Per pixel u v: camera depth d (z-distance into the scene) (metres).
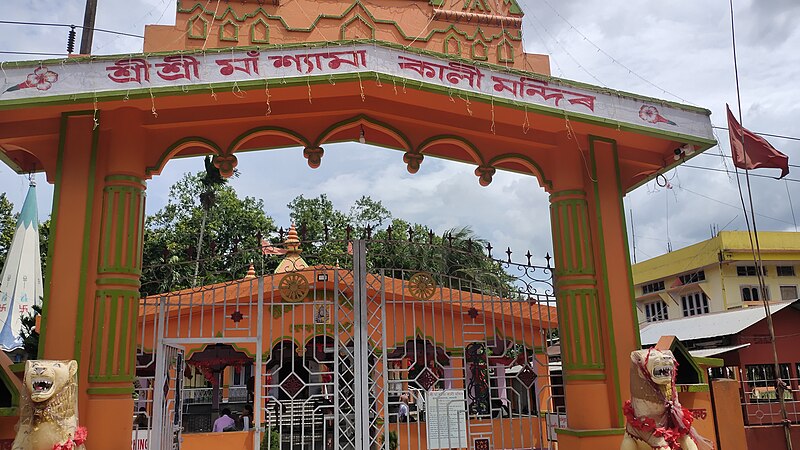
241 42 7.39
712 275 24.41
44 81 5.93
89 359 6.12
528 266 7.69
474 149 7.71
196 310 11.59
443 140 7.62
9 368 5.96
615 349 7.12
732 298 23.47
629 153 8.03
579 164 7.65
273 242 8.07
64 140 6.51
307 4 7.71
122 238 6.43
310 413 8.88
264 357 11.45
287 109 7.13
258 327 7.28
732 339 12.77
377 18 7.84
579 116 7.04
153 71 6.15
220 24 7.41
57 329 6.09
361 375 7.20
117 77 6.08
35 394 4.89
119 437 6.02
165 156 6.98
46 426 4.95
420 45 7.91
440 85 6.66
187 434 10.99
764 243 23.91
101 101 6.14
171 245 24.58
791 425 10.33
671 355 5.91
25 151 7.34
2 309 16.70
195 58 6.25
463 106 7.02
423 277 7.79
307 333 11.68
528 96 6.93
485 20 8.21
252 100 6.73
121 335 6.25
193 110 6.93
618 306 7.30
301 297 7.59
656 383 5.86
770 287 23.78
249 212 27.38
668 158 7.99
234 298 11.60
